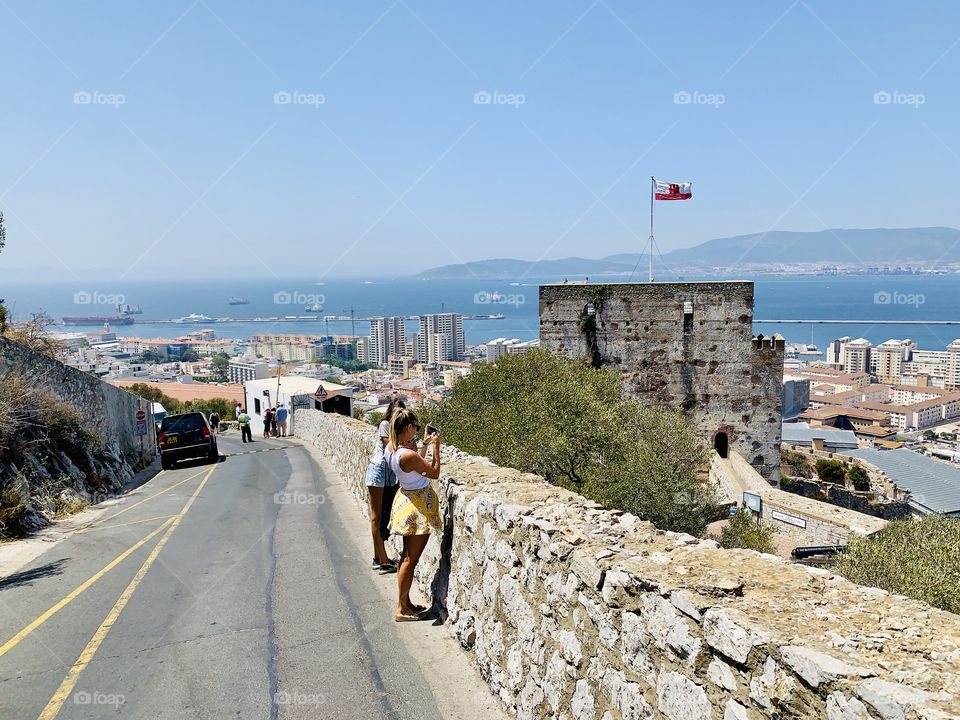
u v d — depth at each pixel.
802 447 42.38
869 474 32.41
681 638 3.25
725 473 22.61
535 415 17.05
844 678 2.45
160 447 23.50
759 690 2.82
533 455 15.67
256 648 6.23
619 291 23.75
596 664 3.97
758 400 23.67
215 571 8.89
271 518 12.52
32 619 7.26
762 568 3.69
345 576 8.41
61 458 15.88
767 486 21.39
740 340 23.53
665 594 3.39
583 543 4.38
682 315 23.61
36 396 16.38
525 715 4.79
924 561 9.70
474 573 5.90
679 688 3.26
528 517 4.95
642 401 23.80
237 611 7.25
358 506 13.36
